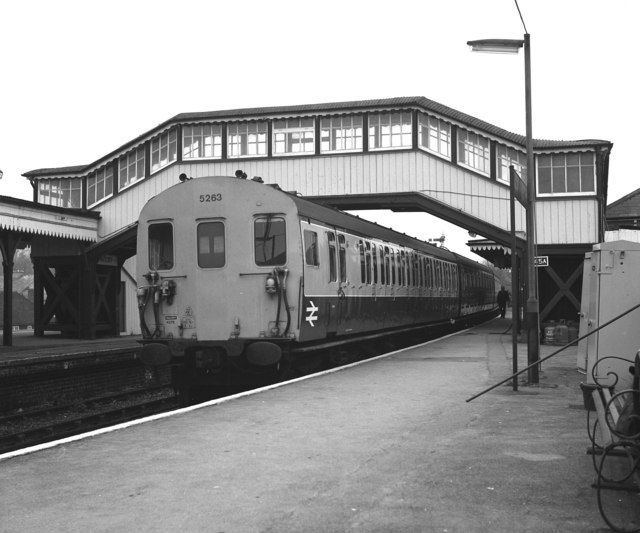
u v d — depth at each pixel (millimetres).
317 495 5508
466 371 13852
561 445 7293
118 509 5172
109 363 18453
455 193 23516
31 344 22609
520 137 22828
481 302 39000
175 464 6508
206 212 13016
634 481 5742
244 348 12688
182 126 25188
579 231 22422
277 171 24672
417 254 23094
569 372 13758
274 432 7977
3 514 5066
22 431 12555
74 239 24938
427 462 6570
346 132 24359
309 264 13125
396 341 22656
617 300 9219
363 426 8336
